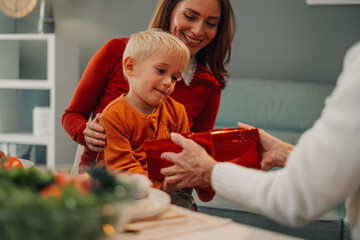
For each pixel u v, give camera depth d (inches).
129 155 47.4
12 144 132.3
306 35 129.6
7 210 20.5
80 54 142.5
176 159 38.7
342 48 128.0
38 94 146.6
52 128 127.3
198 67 63.8
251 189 29.7
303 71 130.6
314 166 26.0
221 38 63.3
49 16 131.0
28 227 20.7
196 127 66.1
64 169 30.9
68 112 61.8
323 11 128.1
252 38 132.5
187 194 48.2
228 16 61.4
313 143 26.4
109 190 24.5
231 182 31.6
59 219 20.5
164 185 41.2
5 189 23.5
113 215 22.7
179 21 58.2
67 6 141.9
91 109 62.4
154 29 55.9
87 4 140.9
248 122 115.6
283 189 27.4
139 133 48.7
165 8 59.9
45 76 145.5
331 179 25.5
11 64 141.1
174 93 61.9
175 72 48.8
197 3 56.9
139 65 48.6
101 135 47.8
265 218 86.3
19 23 145.5
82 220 21.2
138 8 137.9
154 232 27.7
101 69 60.3
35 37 127.3
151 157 42.6
